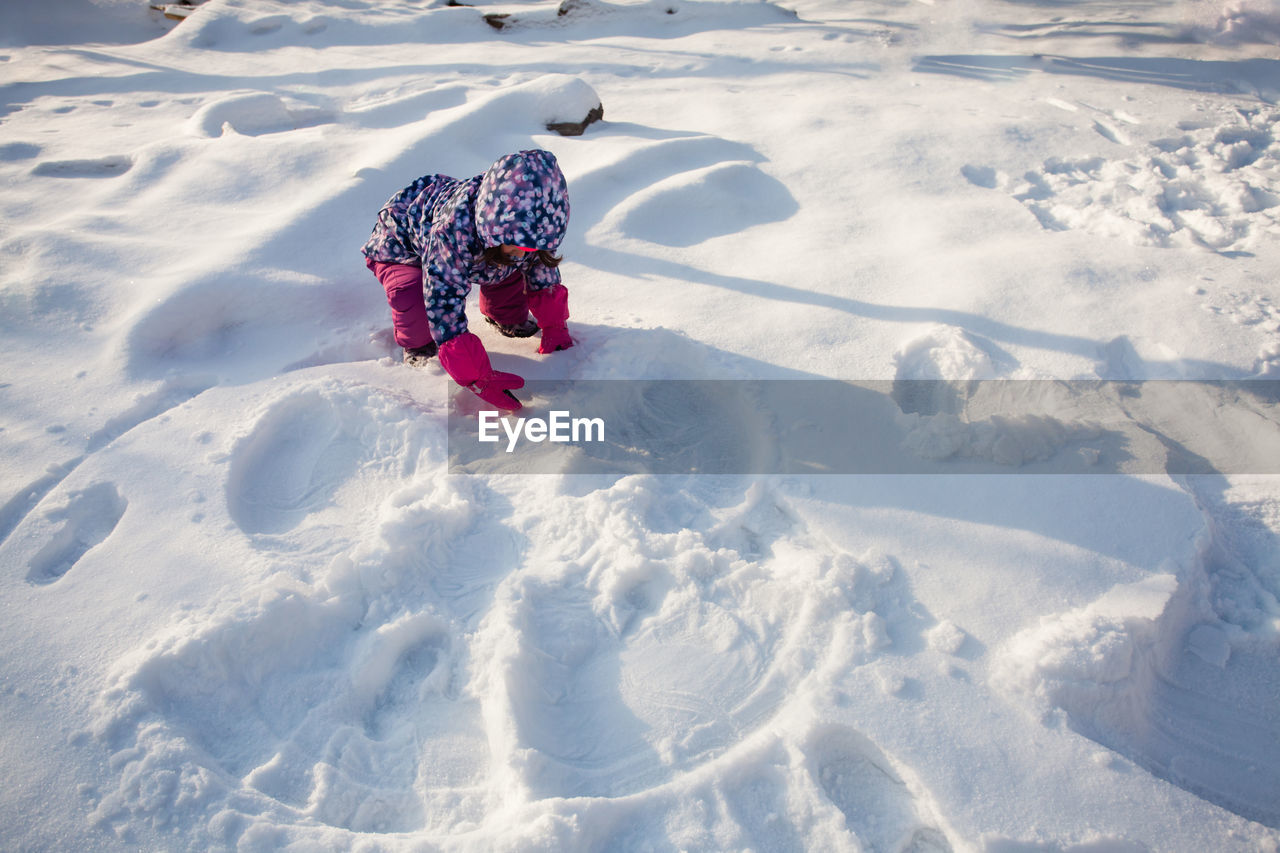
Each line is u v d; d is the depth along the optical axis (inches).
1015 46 238.7
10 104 200.5
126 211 148.3
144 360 116.5
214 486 95.7
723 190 155.0
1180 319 115.9
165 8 273.1
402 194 109.9
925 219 145.4
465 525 93.4
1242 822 66.8
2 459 99.8
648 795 68.6
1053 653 75.3
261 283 126.0
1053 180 157.2
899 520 91.8
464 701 76.5
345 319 128.5
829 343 116.6
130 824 65.9
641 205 150.2
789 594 84.4
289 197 151.6
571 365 115.6
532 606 84.7
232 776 70.7
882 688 75.3
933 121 181.2
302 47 245.6
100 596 83.0
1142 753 74.4
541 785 69.7
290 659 79.8
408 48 246.7
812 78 214.7
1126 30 245.3
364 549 87.3
